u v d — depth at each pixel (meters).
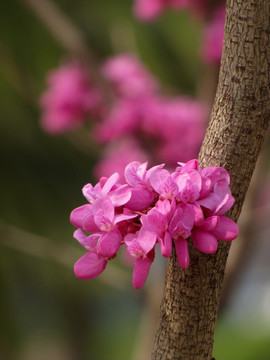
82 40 0.77
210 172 0.35
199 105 0.69
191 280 0.35
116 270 0.68
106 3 0.88
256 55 0.35
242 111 0.35
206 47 0.67
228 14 0.35
